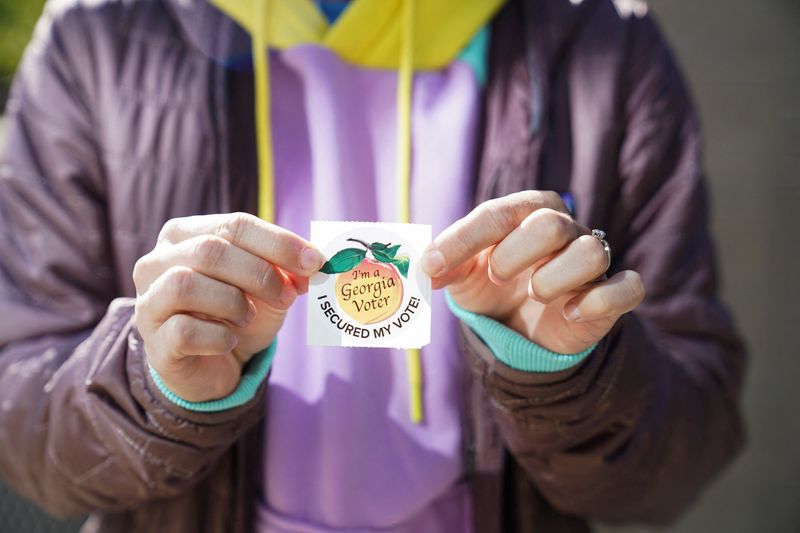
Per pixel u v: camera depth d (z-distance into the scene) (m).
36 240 0.45
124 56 0.46
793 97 1.22
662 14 1.21
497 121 0.47
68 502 0.43
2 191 0.46
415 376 0.45
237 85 0.47
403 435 0.45
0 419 0.42
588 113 0.48
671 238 0.48
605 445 0.41
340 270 0.37
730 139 1.22
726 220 1.22
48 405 0.41
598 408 0.38
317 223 0.37
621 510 0.45
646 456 0.43
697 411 0.46
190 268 0.33
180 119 0.46
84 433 0.40
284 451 0.44
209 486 0.44
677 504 0.47
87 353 0.40
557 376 0.37
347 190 0.46
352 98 0.48
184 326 0.33
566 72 0.48
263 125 0.46
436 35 0.48
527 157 0.46
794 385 1.21
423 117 0.47
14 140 0.46
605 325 0.35
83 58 0.46
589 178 0.47
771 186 1.22
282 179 0.47
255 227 0.34
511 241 0.34
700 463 0.47
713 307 0.48
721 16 1.21
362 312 0.37
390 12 0.48
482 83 0.48
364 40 0.48
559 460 0.41
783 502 1.17
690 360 0.47
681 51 1.22
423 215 0.46
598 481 0.42
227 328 0.33
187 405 0.36
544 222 0.33
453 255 0.34
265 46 0.46
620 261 0.48
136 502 0.42
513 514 0.47
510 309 0.38
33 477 0.43
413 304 0.37
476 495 0.45
